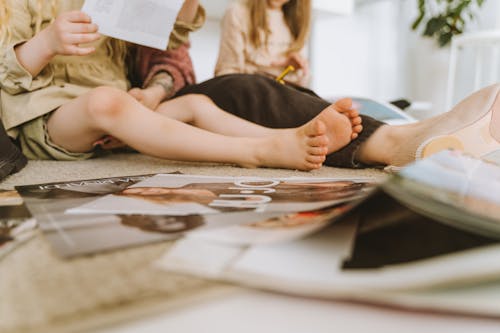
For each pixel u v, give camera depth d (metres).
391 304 0.19
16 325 0.18
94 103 0.61
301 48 1.51
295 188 0.44
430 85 2.42
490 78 2.07
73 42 0.66
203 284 0.22
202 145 0.63
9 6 0.75
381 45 2.46
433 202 0.24
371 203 0.28
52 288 0.22
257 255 0.23
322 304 0.20
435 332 0.18
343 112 0.68
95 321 0.19
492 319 0.19
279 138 0.64
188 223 0.31
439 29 2.11
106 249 0.26
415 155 0.58
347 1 1.86
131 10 0.71
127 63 1.06
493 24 2.10
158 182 0.50
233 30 1.39
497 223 0.21
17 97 0.72
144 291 0.21
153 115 0.63
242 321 0.19
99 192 0.44
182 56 1.09
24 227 0.32
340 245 0.24
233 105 0.84
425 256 0.22
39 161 0.77
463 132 0.56
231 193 0.42
